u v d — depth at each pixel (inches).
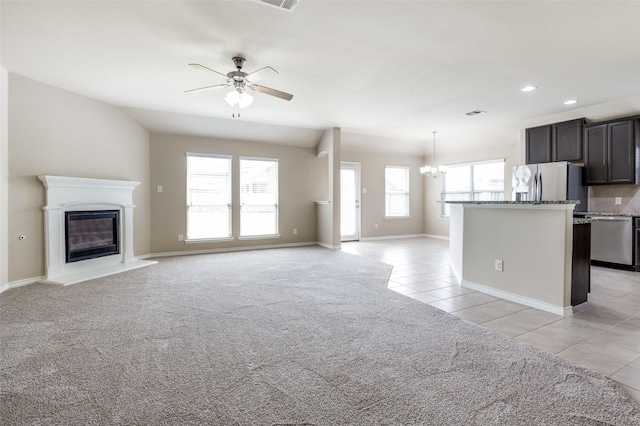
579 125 218.5
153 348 90.9
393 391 70.5
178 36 117.4
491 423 60.2
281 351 89.4
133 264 203.2
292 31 113.8
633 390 71.5
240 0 95.9
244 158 270.5
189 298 136.9
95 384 73.1
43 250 164.7
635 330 104.6
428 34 115.8
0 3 97.2
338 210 276.2
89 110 189.6
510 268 136.0
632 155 194.4
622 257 196.5
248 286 156.3
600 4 97.2
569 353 88.7
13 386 72.3
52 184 164.4
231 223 265.6
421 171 326.0
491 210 143.8
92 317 114.3
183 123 237.6
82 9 100.7
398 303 131.0
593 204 223.3
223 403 66.4
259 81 160.2
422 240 339.3
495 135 282.7
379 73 151.8
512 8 99.4
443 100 193.9
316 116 233.0
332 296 140.5
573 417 61.8
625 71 149.4
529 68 146.0
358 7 99.0
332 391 70.5
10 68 147.3
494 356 86.3
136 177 224.8
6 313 118.1
